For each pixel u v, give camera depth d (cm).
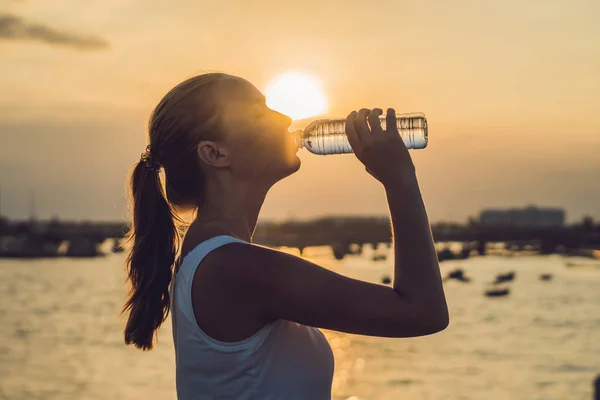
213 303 180
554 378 2692
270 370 181
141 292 212
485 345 3431
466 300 5650
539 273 9025
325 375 191
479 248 15225
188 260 187
